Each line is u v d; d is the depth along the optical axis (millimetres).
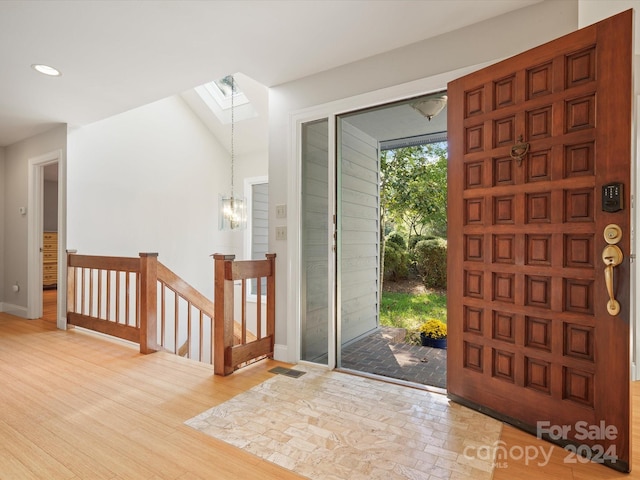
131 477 1469
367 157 4027
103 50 2516
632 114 1510
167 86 3105
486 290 2029
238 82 4574
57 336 3740
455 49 2275
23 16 2119
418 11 2088
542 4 2027
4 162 5000
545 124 1786
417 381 2617
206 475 1482
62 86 3092
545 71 1784
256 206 5809
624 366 1514
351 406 2123
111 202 4441
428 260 4828
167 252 5043
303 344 2988
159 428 1858
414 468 1522
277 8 2053
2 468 1521
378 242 4309
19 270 4754
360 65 2639
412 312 4859
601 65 1591
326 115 2809
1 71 2824
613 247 1539
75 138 4109
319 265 2930
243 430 1839
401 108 3271
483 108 2041
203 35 2326
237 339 4949
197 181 5445
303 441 1736
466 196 2123
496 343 1979
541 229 1797
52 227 7570
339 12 2092
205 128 5594
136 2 1994
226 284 2645
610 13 2148
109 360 2973
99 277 3715
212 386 2422
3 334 3809
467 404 2111
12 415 2000
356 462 1568
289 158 2967
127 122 4609
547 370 1768
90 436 1779
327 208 2873
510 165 1925
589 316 1628
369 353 3367
